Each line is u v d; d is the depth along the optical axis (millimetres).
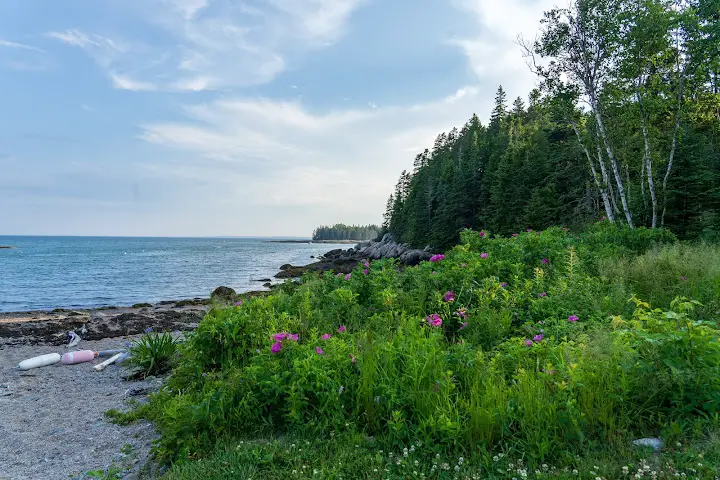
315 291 7121
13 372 7652
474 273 6586
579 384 3145
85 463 3965
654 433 3066
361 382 3721
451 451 3092
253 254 80500
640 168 21047
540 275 6738
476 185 55688
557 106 20922
